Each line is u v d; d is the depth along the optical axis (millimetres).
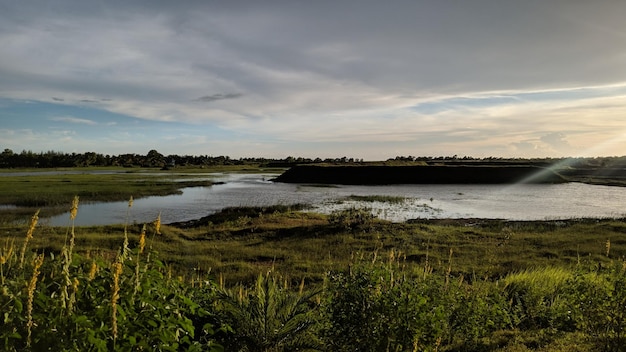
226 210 30109
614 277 6000
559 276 9820
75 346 2953
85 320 2959
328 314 5500
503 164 102062
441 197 46844
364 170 77750
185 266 13086
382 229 20484
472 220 28344
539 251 15914
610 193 53969
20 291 3064
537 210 35562
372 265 5855
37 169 130625
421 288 5996
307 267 13195
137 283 3516
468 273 12352
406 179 75000
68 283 3127
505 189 60594
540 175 78312
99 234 18062
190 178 78000
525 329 7113
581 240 18281
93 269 3451
